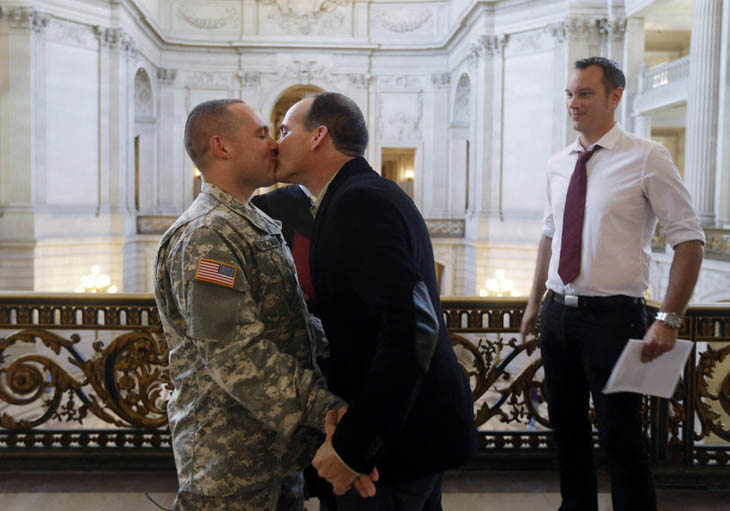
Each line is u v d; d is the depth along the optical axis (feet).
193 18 80.43
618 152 8.07
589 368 8.24
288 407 5.61
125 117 66.23
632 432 8.00
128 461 11.00
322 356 7.17
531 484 10.79
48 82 58.08
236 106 6.32
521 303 11.16
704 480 10.79
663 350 7.38
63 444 11.00
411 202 6.14
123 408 10.98
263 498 6.23
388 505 6.11
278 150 6.40
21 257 56.70
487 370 11.26
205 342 5.62
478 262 65.36
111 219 64.75
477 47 65.16
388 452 5.83
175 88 80.43
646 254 8.13
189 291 5.67
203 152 6.27
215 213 6.01
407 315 5.31
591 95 8.03
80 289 61.21
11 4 54.90
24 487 10.40
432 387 5.97
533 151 61.26
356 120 6.30
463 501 10.18
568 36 56.75
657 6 51.08
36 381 10.98
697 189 42.29
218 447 5.99
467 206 82.02
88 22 60.80
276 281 6.26
